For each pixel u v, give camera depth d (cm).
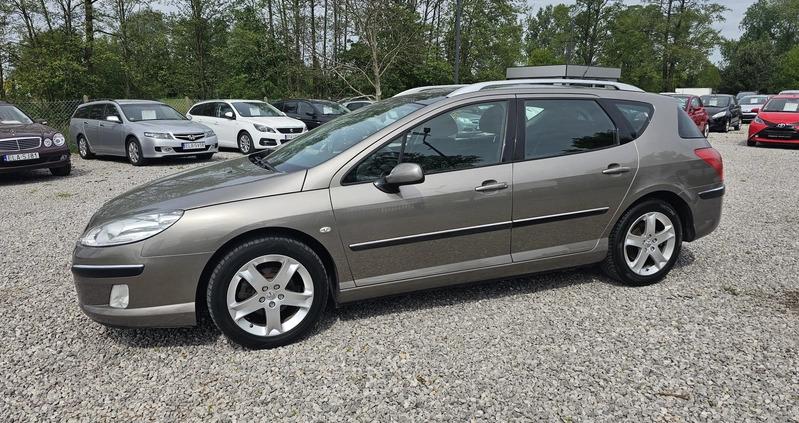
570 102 386
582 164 376
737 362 297
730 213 672
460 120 356
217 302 305
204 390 277
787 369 289
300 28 2928
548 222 373
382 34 2550
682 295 394
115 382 286
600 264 416
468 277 364
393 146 339
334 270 336
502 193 356
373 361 303
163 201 317
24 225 639
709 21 4925
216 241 302
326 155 346
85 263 304
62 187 907
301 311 325
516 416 252
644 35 5028
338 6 2370
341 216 323
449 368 295
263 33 3319
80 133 1319
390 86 3122
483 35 3519
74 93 2358
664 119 412
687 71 5406
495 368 294
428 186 340
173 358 310
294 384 281
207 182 342
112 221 310
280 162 370
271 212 310
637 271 407
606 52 5188
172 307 305
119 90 2755
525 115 371
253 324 318
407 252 343
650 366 294
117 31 2545
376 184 330
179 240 298
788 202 736
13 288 426
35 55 2253
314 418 252
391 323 351
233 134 1473
